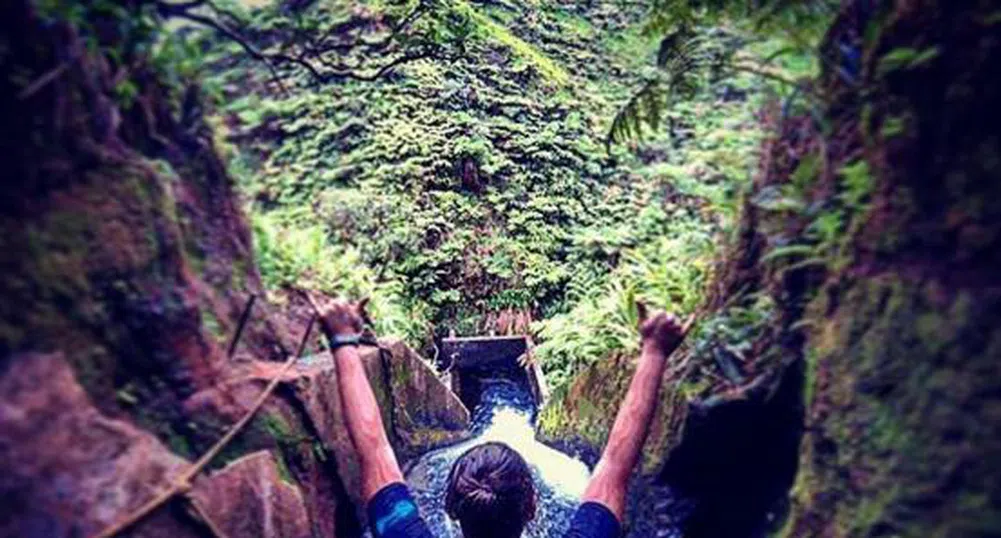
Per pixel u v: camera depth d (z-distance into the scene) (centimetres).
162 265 216
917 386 177
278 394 264
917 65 189
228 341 253
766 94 283
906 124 193
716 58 292
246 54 282
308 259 356
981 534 154
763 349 259
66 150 189
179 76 244
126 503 176
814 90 248
